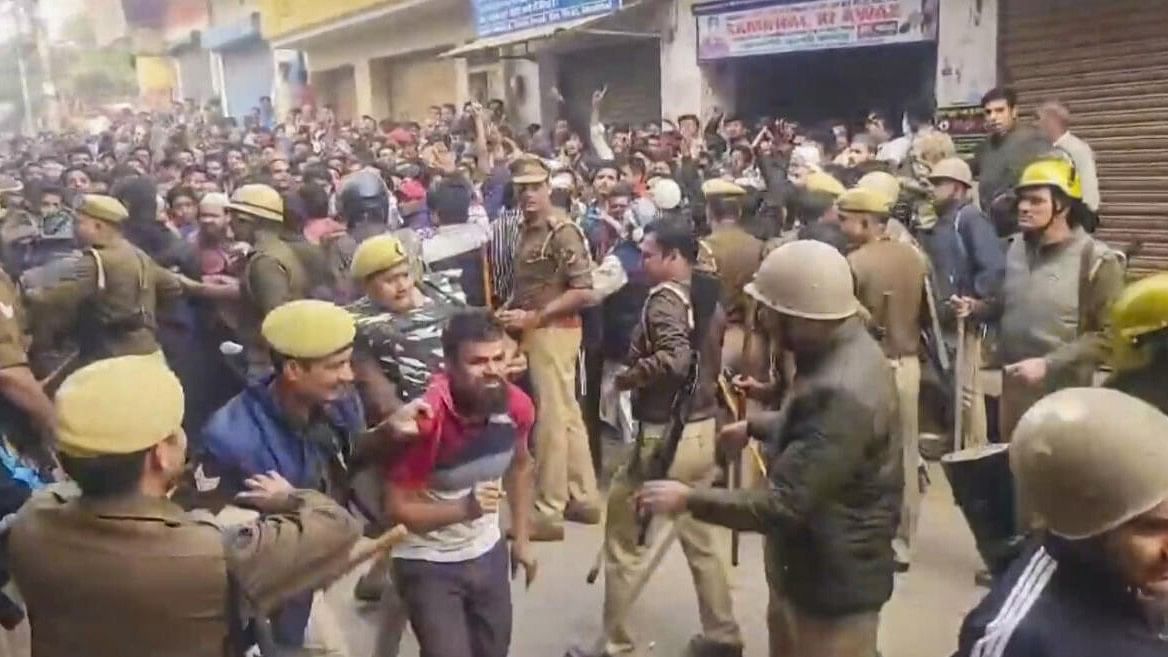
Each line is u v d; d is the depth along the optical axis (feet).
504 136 47.96
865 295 16.21
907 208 22.82
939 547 17.93
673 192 25.30
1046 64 32.27
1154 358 9.36
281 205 17.30
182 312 18.89
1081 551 5.52
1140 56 29.40
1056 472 5.37
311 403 9.59
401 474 10.33
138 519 6.70
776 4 40.93
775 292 9.53
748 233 18.37
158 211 22.97
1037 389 14.26
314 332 9.26
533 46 54.95
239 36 112.78
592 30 46.65
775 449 10.05
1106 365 13.41
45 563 6.70
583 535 19.06
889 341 16.39
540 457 18.60
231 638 6.84
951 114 35.09
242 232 18.10
